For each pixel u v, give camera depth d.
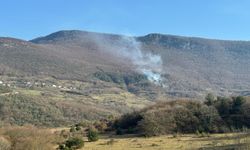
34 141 43.88
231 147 38.47
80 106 168.38
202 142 47.41
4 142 41.66
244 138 44.03
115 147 47.97
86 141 58.75
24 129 46.31
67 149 47.75
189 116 68.25
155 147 45.44
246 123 65.69
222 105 71.31
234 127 64.62
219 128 64.31
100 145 51.47
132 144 50.25
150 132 63.66
